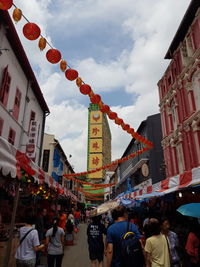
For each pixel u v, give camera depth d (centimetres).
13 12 384
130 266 288
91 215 591
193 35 1327
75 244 1245
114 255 304
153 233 383
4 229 618
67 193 1508
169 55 1644
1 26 1122
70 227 1213
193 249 440
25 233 436
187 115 1359
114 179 4866
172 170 1538
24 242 430
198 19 1263
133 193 1336
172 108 1605
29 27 404
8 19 1114
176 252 422
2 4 358
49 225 952
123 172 3653
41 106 1895
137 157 2622
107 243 314
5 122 1216
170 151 1592
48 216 1086
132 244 299
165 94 1708
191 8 1292
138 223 1105
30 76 1547
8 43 1223
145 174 1684
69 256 919
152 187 977
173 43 1531
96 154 8112
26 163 552
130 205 1265
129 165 3134
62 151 2755
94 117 8694
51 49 462
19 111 1420
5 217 916
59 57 471
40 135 1875
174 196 944
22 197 1077
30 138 1184
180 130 1416
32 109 1680
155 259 362
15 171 471
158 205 1198
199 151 1209
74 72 516
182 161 1389
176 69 1524
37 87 1670
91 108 8881
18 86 1395
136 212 1482
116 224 327
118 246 305
